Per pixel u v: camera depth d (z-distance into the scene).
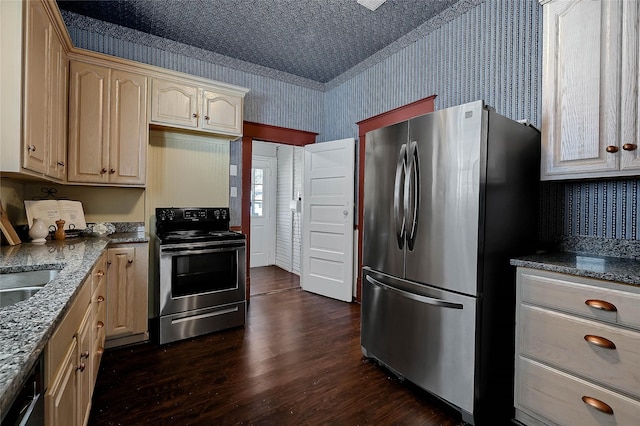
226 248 2.85
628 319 1.25
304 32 3.04
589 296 1.36
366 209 2.33
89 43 2.80
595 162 1.62
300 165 5.15
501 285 1.73
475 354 1.63
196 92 2.93
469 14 2.52
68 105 2.36
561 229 1.98
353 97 3.80
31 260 1.55
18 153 1.55
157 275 2.69
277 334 2.79
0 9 1.52
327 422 1.67
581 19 1.66
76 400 1.21
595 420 1.33
